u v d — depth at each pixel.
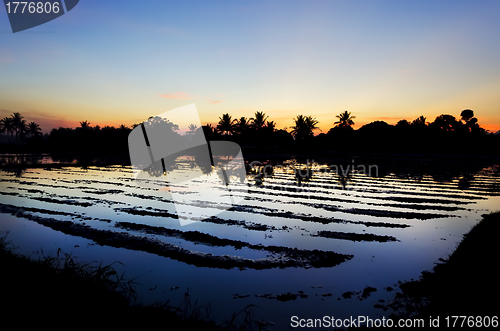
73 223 8.70
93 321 3.52
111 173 21.84
